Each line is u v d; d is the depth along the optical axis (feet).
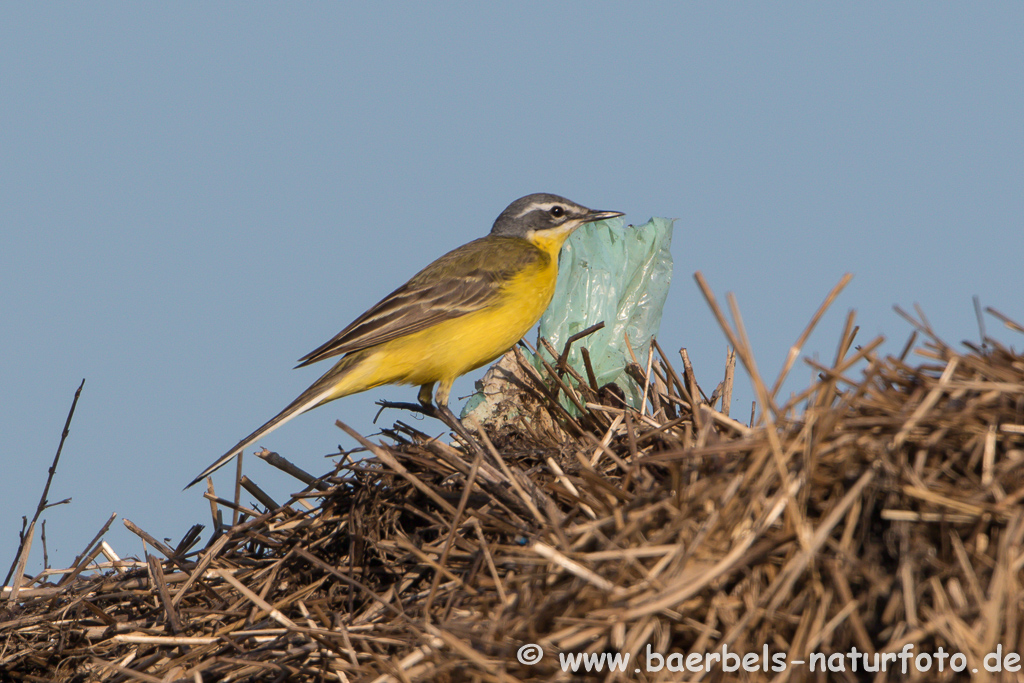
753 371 21.52
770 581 20.83
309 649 26.71
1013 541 19.69
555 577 22.80
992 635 18.69
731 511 21.48
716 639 20.48
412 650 24.66
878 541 20.94
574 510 25.85
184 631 29.91
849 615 19.84
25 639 31.12
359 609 28.66
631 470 26.68
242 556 33.47
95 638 31.07
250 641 28.60
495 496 30.25
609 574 21.79
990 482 20.95
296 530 32.27
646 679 20.15
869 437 22.08
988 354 24.49
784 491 21.15
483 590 25.76
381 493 31.91
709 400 38.42
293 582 31.14
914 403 23.18
